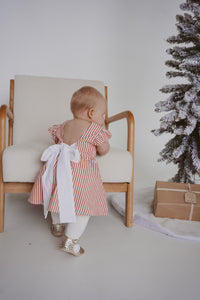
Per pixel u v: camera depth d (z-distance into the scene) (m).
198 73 1.65
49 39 2.17
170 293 0.76
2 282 0.78
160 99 2.45
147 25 2.35
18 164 1.05
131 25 2.32
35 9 2.13
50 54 2.18
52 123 1.57
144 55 2.37
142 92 2.41
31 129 1.53
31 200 1.00
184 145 1.64
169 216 1.29
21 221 1.25
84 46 2.24
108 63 2.30
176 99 1.72
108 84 2.33
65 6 2.18
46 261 0.91
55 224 1.10
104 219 1.32
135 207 1.42
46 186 0.96
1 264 0.88
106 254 0.97
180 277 0.84
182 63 1.62
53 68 2.20
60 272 0.84
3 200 1.11
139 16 2.33
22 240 1.06
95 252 0.98
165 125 1.67
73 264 0.89
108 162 1.10
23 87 1.58
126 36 2.32
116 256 0.96
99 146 1.02
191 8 1.65
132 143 1.19
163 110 1.71
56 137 1.12
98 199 0.96
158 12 2.37
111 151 1.14
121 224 1.26
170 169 2.48
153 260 0.94
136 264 0.91
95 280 0.81
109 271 0.86
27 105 1.56
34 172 1.06
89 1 2.22
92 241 1.07
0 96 2.13
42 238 1.08
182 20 1.69
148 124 2.47
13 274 0.82
